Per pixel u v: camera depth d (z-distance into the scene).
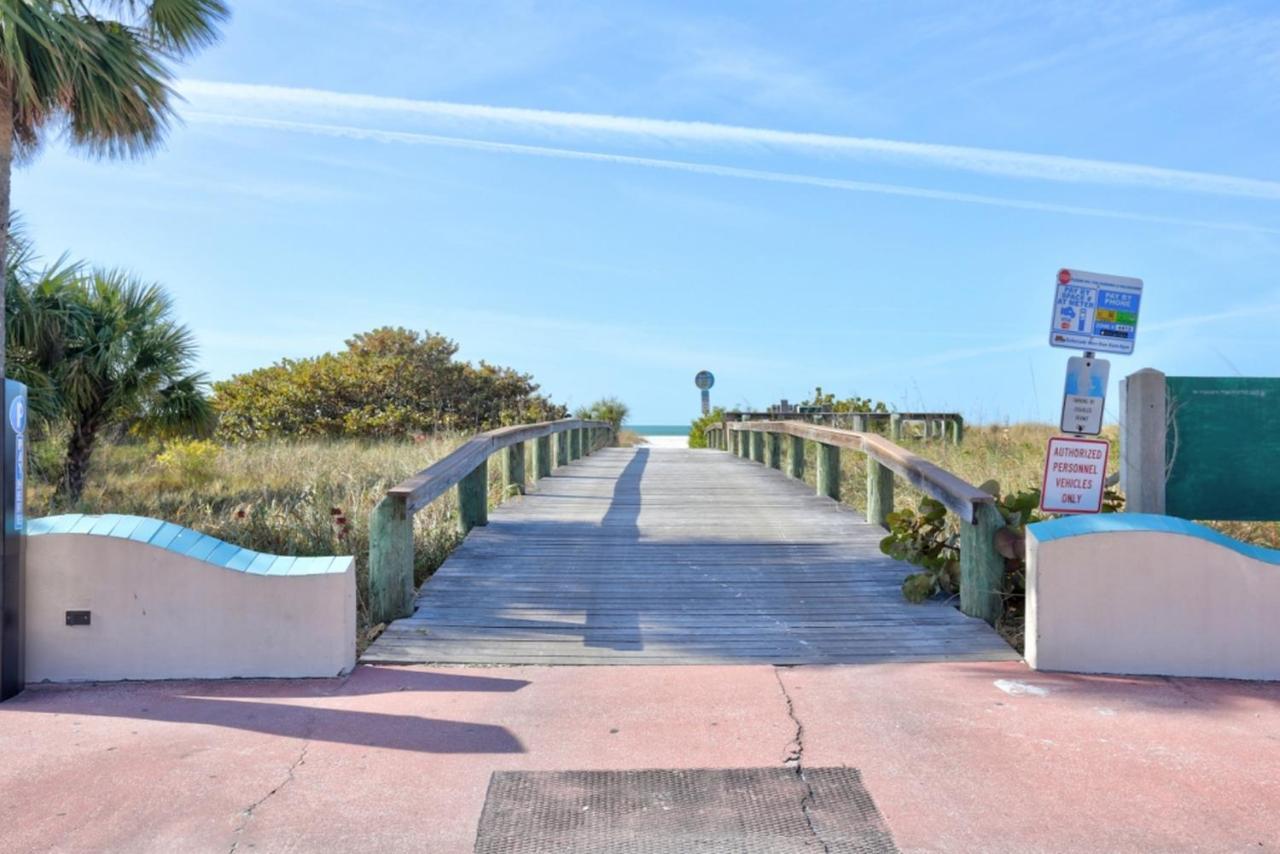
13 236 12.33
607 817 3.52
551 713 4.62
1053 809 3.54
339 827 3.44
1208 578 5.21
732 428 21.19
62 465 12.59
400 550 6.38
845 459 15.82
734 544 8.62
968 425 18.45
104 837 3.37
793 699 4.80
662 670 5.36
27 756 4.05
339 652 5.28
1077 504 6.38
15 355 12.05
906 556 7.07
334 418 23.62
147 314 13.12
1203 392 6.58
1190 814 3.49
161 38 10.49
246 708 4.70
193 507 10.84
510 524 9.66
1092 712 4.57
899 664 5.47
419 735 4.32
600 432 23.91
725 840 3.35
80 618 5.21
